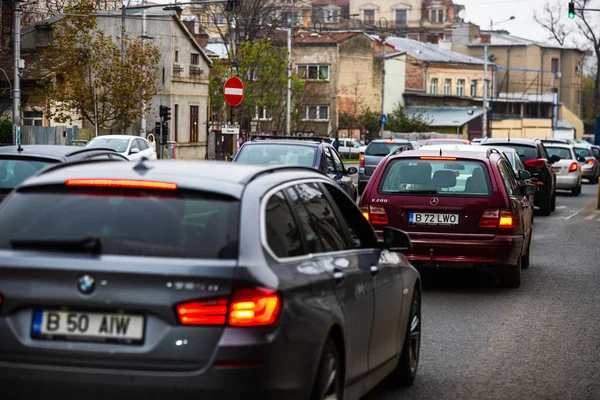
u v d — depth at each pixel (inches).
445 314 501.0
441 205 559.5
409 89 4402.1
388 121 3951.8
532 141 1253.1
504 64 5762.8
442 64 4564.5
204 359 207.3
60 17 2522.1
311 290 232.1
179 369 207.9
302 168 280.2
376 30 5482.3
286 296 216.8
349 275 262.2
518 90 5738.2
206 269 209.9
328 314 237.1
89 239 214.8
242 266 212.1
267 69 2844.5
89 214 224.7
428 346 418.6
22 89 2425.0
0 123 2192.4
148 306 209.0
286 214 241.8
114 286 210.5
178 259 213.2
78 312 212.8
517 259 575.2
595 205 1445.6
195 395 207.0
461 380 356.8
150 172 236.1
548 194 1226.6
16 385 214.2
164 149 2142.0
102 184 228.5
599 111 5201.8
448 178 568.7
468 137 4259.4
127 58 2178.9
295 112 3002.0
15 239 222.1
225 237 217.5
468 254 557.0
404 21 6058.1
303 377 221.8
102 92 2178.9
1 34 2551.7
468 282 624.1
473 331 455.5
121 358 209.3
